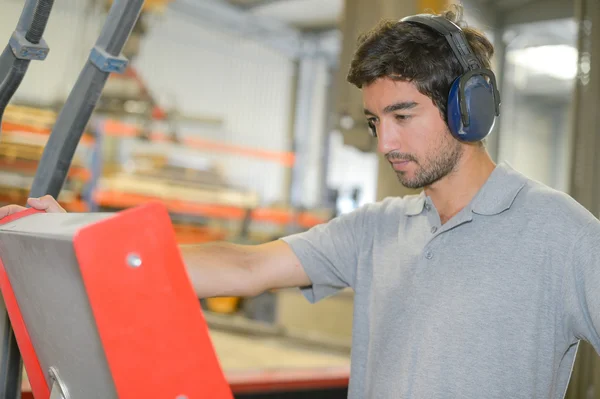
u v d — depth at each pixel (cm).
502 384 92
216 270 104
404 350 100
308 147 1037
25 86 755
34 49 78
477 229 99
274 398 219
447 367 94
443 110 97
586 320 90
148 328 55
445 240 101
